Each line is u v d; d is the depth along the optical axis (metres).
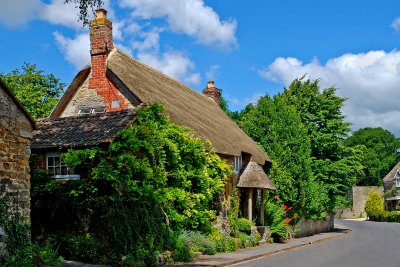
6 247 11.30
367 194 73.19
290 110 32.28
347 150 38.22
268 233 26.05
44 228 15.04
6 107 11.77
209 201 21.11
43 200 15.08
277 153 30.98
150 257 14.30
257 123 32.12
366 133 86.69
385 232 36.03
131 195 14.62
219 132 24.28
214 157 20.47
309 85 38.97
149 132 15.66
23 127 12.30
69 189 14.76
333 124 37.59
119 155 14.83
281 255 19.50
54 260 11.89
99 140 14.86
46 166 16.27
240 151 24.81
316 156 38.25
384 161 84.38
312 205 31.25
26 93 36.84
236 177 25.48
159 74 27.14
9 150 11.77
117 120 16.44
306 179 31.19
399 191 69.50
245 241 22.72
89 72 21.67
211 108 30.75
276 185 30.06
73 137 15.85
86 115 17.77
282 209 28.86
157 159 16.11
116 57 21.81
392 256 18.75
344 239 29.55
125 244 14.17
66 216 14.87
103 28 21.66
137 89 20.55
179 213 17.86
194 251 17.27
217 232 20.70
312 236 32.12
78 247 14.20
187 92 29.22
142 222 15.00
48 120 18.34
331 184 37.22
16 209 11.80
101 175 14.30
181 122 20.25
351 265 15.88
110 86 21.09
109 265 13.68
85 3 12.28
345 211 72.69
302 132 31.77
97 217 14.53
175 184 17.34
